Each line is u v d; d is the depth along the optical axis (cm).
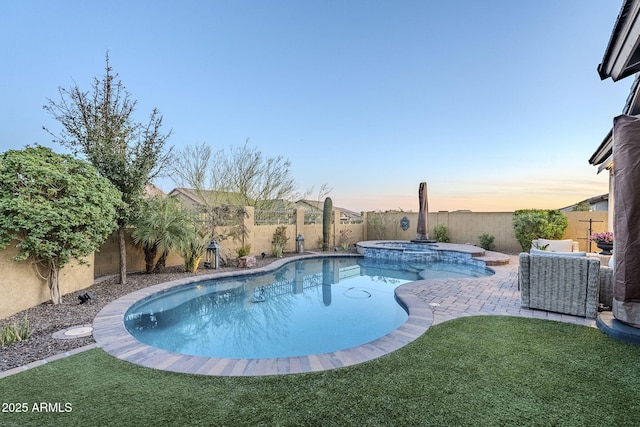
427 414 269
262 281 1031
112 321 523
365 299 828
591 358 378
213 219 1214
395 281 1050
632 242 449
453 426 253
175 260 1114
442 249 1413
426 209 1634
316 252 1583
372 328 611
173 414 271
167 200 986
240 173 1833
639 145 441
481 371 347
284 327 618
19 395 301
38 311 577
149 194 984
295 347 523
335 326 622
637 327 446
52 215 549
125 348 416
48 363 371
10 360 379
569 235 1377
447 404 283
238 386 319
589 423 256
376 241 1770
